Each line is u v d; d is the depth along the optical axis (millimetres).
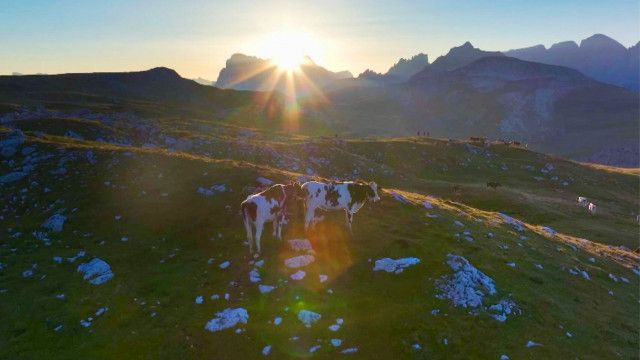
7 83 168250
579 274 27312
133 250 25719
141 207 31234
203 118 160375
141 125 94875
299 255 22609
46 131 75375
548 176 104312
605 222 67500
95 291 21562
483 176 99938
